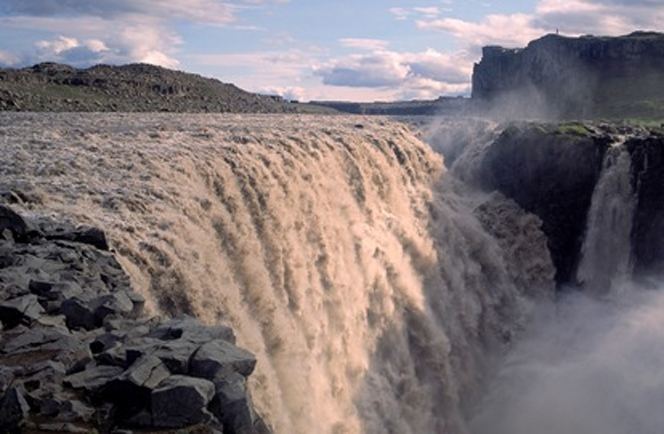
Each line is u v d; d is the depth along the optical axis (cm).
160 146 3578
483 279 4997
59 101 7994
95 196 2552
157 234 2331
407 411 3694
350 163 4281
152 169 3008
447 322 4428
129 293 1678
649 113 10594
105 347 1379
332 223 3747
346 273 3681
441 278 4488
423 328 4009
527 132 5631
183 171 3031
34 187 2550
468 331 4634
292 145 3888
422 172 5197
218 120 6506
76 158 3138
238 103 11181
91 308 1538
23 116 6000
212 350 1284
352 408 3222
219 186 3130
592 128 5859
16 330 1440
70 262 1812
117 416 1169
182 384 1161
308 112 12200
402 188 4775
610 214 5372
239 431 1166
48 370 1248
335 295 3509
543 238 5503
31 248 1853
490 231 5347
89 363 1300
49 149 3425
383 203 4522
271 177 3400
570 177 5481
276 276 3164
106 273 1853
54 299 1577
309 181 3753
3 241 1884
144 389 1175
